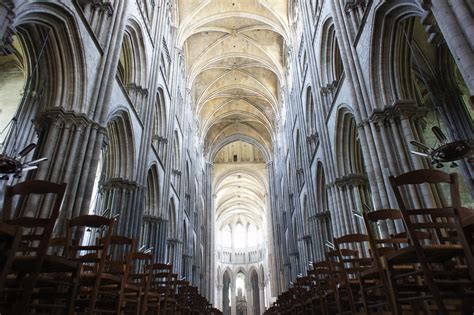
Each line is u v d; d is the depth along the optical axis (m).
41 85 15.37
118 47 13.41
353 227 14.84
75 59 10.95
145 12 18.86
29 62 12.16
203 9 29.39
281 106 37.56
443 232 8.73
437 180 4.72
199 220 39.50
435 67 16.08
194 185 36.25
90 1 12.52
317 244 20.42
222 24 32.00
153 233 20.25
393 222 10.16
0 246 4.68
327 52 18.06
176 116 27.08
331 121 17.02
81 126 10.79
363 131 11.61
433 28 7.27
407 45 11.04
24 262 4.74
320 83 18.67
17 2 7.76
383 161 10.46
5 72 18.94
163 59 22.98
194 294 14.62
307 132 22.89
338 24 14.02
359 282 6.63
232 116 46.91
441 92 15.95
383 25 10.88
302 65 24.66
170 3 25.53
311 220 21.41
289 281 35.25
